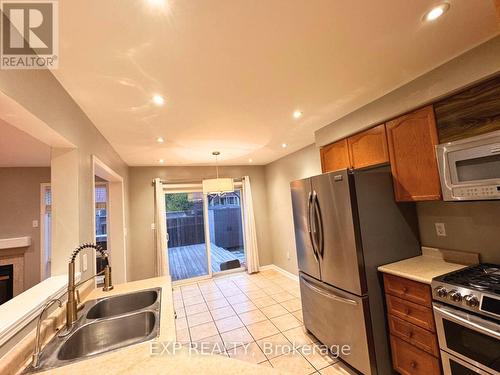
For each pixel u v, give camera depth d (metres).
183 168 4.75
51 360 1.05
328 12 1.10
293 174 4.30
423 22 1.22
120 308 1.78
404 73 1.73
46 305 1.22
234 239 5.44
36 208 4.12
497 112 1.44
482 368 1.32
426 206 2.19
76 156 1.73
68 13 0.99
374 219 2.03
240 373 0.86
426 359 1.64
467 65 1.52
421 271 1.79
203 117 2.27
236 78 1.63
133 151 3.30
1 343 0.95
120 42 1.19
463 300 1.38
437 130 1.75
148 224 4.43
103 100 1.76
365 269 1.94
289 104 2.12
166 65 1.42
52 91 1.39
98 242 4.41
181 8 1.01
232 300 3.65
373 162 2.25
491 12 1.18
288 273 4.65
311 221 2.37
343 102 2.16
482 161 1.48
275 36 1.24
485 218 1.83
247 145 3.46
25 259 4.02
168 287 1.94
